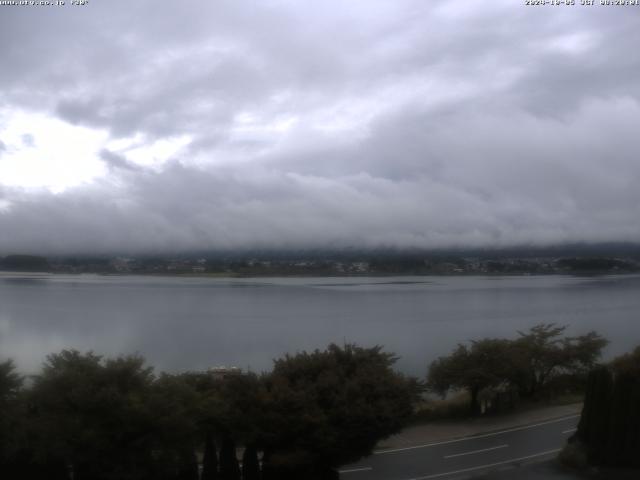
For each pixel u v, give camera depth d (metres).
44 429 17.45
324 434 20.55
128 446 18.11
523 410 33.72
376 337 95.00
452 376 33.81
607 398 23.61
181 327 109.69
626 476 22.28
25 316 123.75
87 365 19.53
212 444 20.16
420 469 23.66
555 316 125.88
